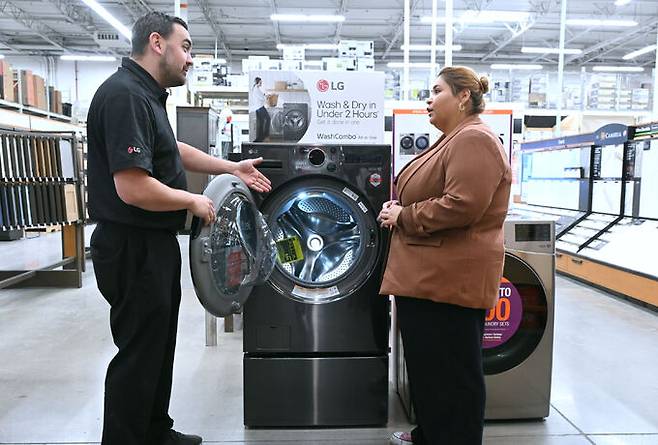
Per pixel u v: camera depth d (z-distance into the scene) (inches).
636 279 179.0
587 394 106.9
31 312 169.5
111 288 69.4
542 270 93.3
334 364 89.8
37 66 685.9
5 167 171.9
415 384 72.5
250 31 581.0
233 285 77.9
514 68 605.6
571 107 413.7
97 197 68.6
